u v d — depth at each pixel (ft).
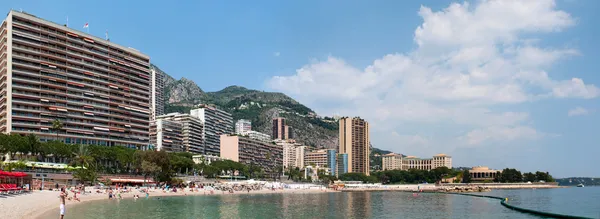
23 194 336.29
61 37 651.25
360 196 605.73
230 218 269.85
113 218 248.73
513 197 584.81
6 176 343.87
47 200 315.78
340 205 393.91
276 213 305.73
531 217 291.17
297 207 363.56
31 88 613.52
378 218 277.85
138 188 551.59
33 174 503.61
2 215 215.10
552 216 298.56
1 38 624.18
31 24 620.49
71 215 254.06
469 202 453.99
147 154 622.13
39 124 618.44
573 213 323.16
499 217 289.74
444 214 309.01
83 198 389.60
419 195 650.02
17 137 542.98
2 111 607.37
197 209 325.83
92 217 249.14
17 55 603.67
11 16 600.39
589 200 510.17
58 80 643.04
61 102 646.74
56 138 637.71
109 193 422.41
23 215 224.33
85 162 542.57
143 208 319.47
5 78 600.39
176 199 448.65
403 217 286.05
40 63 625.00
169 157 654.94
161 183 623.36
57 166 535.60
